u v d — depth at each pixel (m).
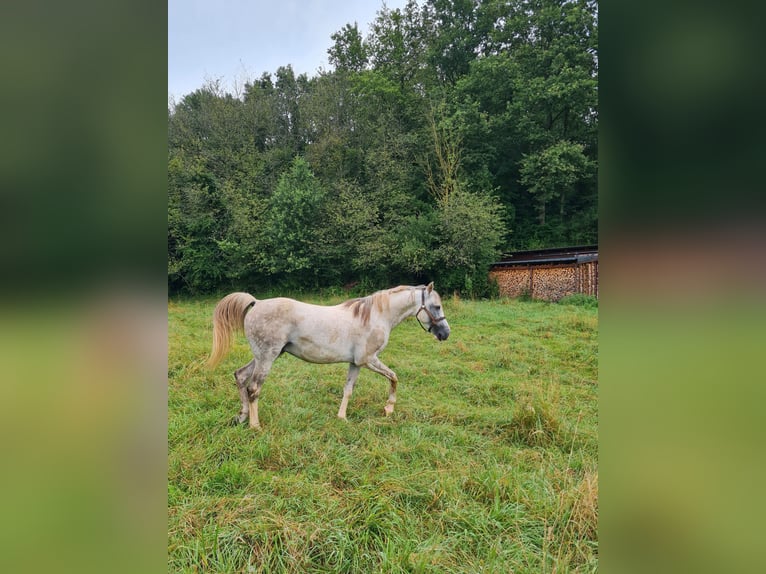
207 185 11.13
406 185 11.75
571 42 12.59
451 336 5.79
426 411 3.46
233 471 2.44
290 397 3.66
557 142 12.48
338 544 1.95
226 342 3.21
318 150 12.45
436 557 1.86
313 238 10.19
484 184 11.77
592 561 1.80
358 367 3.40
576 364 4.62
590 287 8.23
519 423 3.09
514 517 2.11
